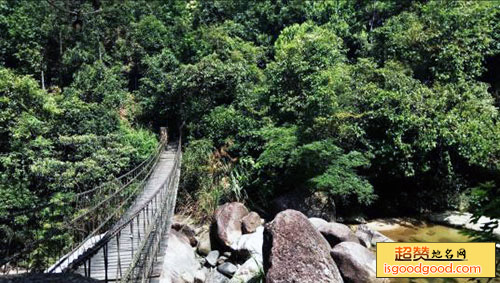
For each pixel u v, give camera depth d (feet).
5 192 29.53
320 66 41.52
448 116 33.47
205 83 53.72
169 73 61.05
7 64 67.26
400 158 34.91
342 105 37.40
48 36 71.92
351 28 66.13
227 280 23.21
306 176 35.17
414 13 53.16
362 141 35.45
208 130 47.16
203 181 38.73
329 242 25.30
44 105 39.83
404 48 44.91
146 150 45.80
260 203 37.68
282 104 41.45
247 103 47.70
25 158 33.99
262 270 20.66
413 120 33.71
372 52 51.39
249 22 81.66
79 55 69.21
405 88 36.35
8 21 69.10
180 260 22.99
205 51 67.15
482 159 32.04
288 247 17.93
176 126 59.57
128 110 58.65
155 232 19.54
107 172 36.50
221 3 91.20
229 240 27.84
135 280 14.58
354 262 19.84
